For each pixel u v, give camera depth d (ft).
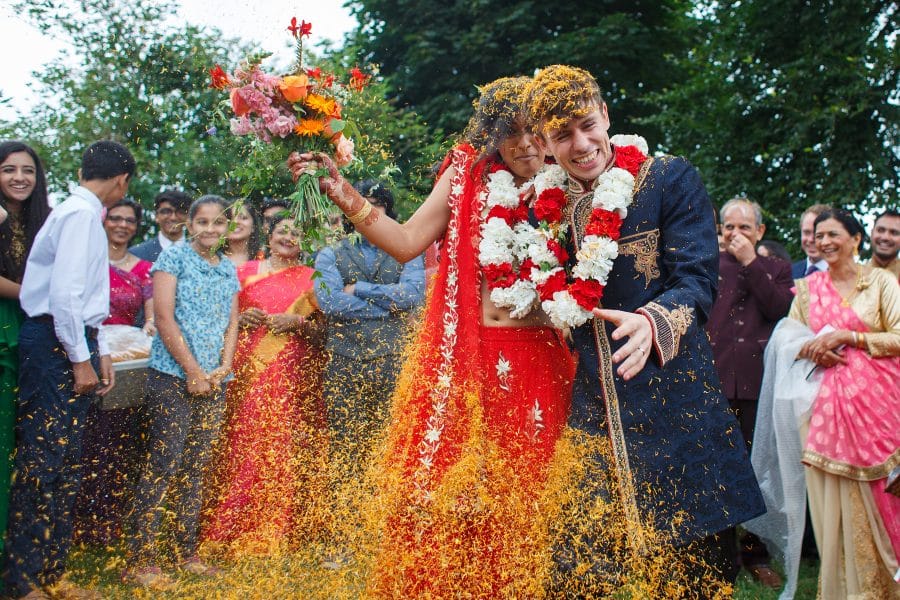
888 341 13.10
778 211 43.21
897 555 12.62
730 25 46.01
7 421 11.96
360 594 9.91
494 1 50.60
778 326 14.96
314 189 10.21
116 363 14.51
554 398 10.43
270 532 12.45
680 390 8.84
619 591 8.89
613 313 8.31
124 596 11.30
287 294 15.35
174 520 13.32
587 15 52.29
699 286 8.75
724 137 45.29
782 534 14.48
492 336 10.50
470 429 10.08
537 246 9.64
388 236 10.52
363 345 14.69
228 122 10.85
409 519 9.88
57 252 12.09
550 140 9.12
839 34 41.73
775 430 14.02
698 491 8.77
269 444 14.14
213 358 14.42
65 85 14.15
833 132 41.50
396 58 51.90
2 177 12.60
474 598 9.45
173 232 17.75
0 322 12.11
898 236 17.07
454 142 11.54
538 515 9.48
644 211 9.15
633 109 52.85
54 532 12.01
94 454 14.10
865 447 12.79
